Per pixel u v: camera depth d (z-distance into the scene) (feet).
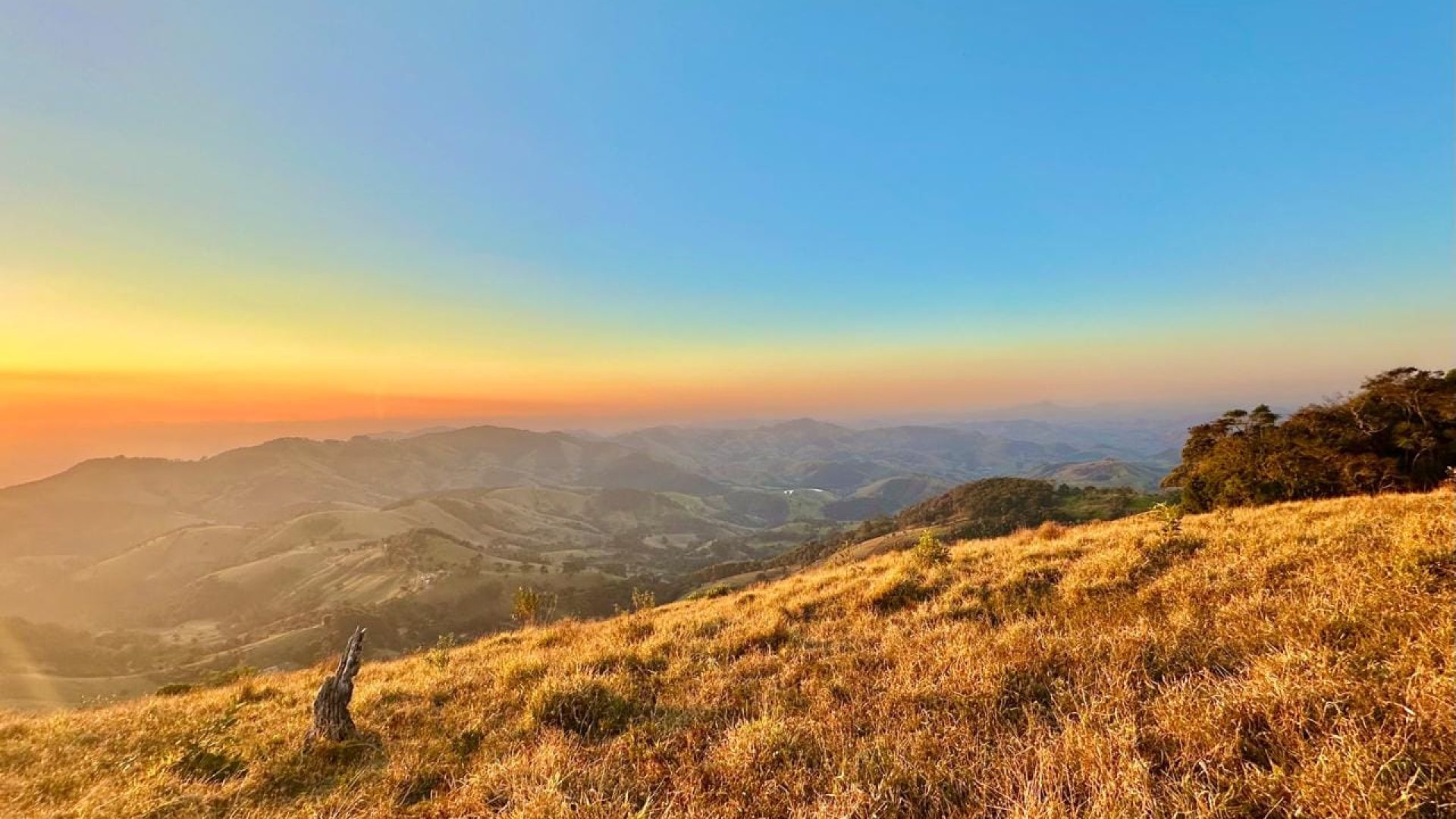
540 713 22.11
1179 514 40.11
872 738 16.10
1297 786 10.27
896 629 27.25
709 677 24.82
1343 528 29.30
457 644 54.85
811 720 17.90
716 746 17.37
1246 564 25.95
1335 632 16.12
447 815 15.17
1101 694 15.84
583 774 16.26
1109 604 24.61
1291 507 47.19
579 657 30.42
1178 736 12.87
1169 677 16.08
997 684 17.85
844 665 23.25
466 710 25.23
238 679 43.47
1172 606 22.26
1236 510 51.75
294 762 20.70
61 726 29.07
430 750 20.54
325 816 15.78
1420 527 23.86
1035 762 13.37
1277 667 14.46
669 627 37.55
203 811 16.80
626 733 19.69
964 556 45.06
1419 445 85.92
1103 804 10.86
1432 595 16.81
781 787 14.43
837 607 35.24
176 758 20.47
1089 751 12.64
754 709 20.20
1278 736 12.01
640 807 14.32
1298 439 96.68
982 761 13.99
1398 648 14.25
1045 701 16.97
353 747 21.58
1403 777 9.75
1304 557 25.31
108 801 17.24
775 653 27.89
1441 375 91.30
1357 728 11.23
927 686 18.94
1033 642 20.97
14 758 23.70
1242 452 102.63
